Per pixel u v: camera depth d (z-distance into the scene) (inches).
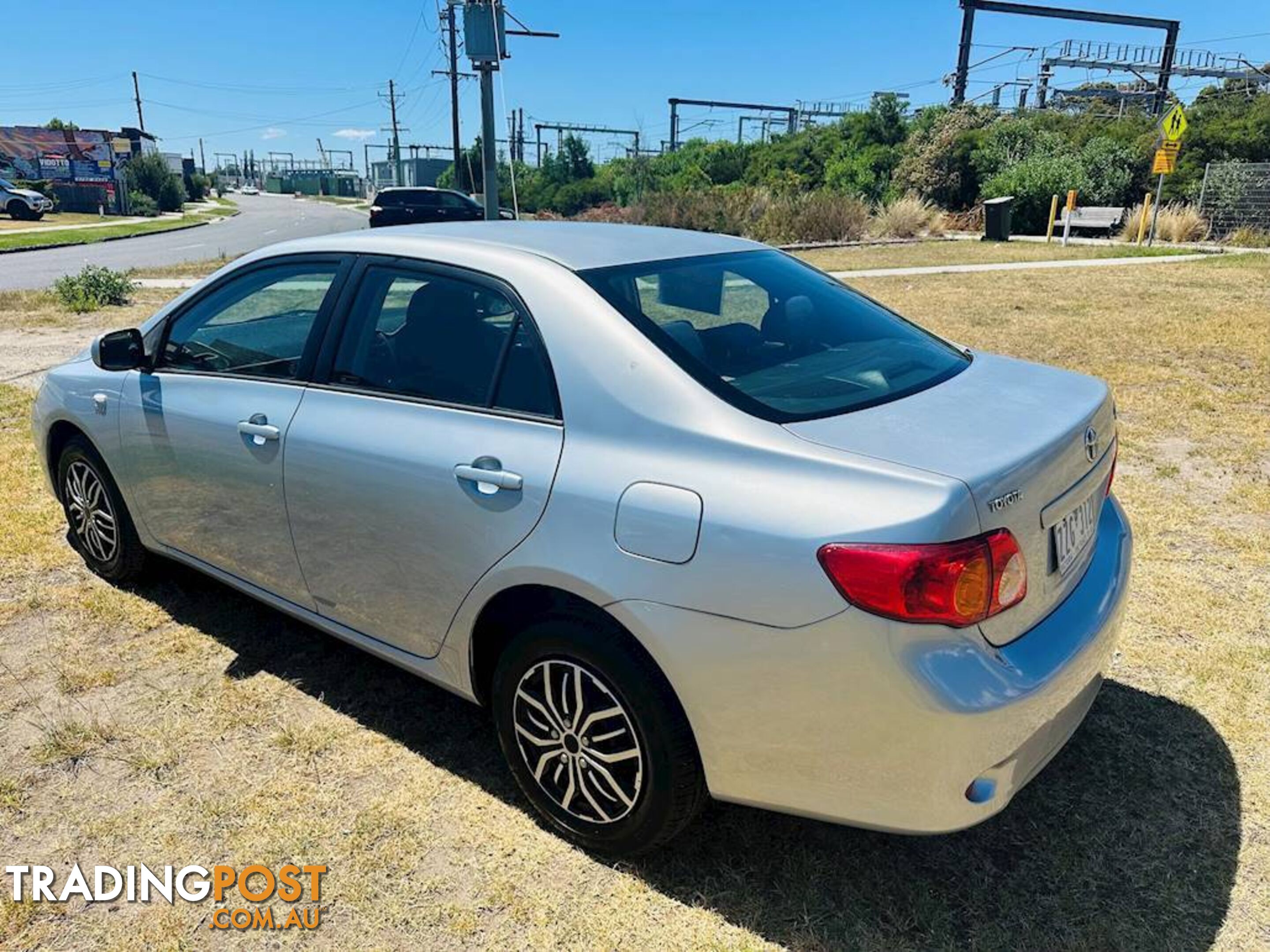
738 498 84.4
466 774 116.1
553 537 94.1
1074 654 88.8
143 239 1295.5
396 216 1135.0
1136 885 97.3
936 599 77.5
